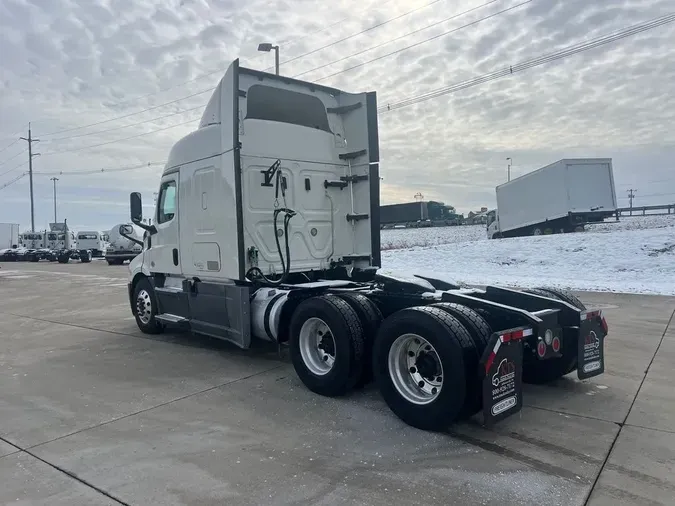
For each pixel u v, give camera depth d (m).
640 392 5.19
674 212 41.84
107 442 4.19
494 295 5.38
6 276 26.11
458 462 3.69
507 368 4.09
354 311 5.20
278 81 7.04
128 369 6.56
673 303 11.25
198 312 7.24
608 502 3.10
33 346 8.21
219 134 6.58
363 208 7.64
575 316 4.98
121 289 17.66
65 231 53.31
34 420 4.76
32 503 3.22
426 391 4.44
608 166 28.08
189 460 3.81
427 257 23.98
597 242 20.95
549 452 3.83
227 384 5.79
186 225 7.37
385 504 3.12
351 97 7.66
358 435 4.25
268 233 6.77
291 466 3.68
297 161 7.12
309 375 5.43
